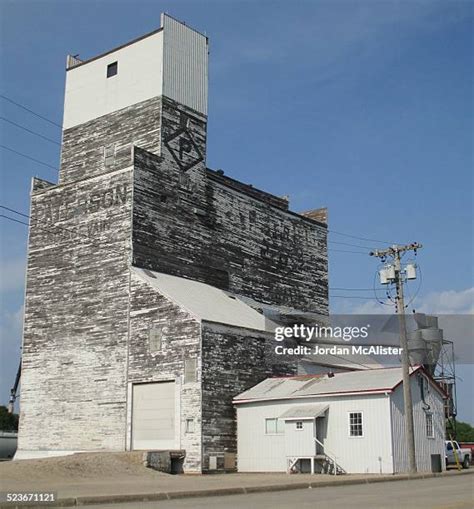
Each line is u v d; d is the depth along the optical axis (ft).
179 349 123.24
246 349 130.41
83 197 144.05
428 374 123.13
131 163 137.90
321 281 183.73
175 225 144.46
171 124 149.69
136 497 68.28
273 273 168.76
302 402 118.62
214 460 118.42
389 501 62.64
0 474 90.89
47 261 146.82
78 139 160.66
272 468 118.32
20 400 143.13
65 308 141.49
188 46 158.30
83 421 132.87
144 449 123.13
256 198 168.25
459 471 123.44
